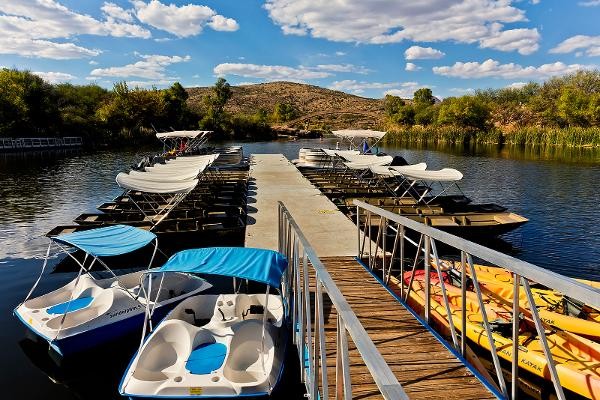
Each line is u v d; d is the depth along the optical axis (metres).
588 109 52.25
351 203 14.36
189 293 7.11
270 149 45.22
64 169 28.78
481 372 4.42
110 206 14.19
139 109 54.22
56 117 46.75
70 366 5.96
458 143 52.09
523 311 5.94
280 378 4.80
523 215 15.49
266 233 9.82
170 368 4.87
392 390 1.60
